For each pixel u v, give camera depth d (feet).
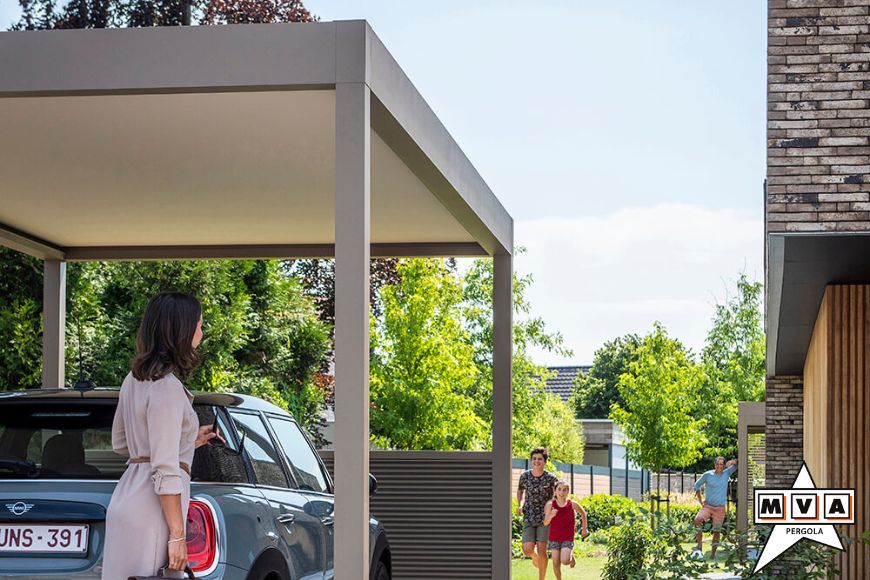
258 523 18.06
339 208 18.81
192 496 16.53
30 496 16.07
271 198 29.94
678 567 29.48
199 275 61.21
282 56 19.13
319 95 20.22
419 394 73.26
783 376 49.60
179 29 19.30
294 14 84.17
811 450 39.06
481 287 91.50
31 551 15.99
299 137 23.52
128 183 28.09
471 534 39.37
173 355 15.42
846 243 26.27
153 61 19.31
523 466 94.79
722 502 67.67
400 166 26.23
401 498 39.73
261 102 20.84
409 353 73.82
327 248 38.04
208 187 28.53
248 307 65.72
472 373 76.59
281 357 69.82
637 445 93.15
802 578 26.86
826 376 30.55
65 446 17.48
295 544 19.54
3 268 48.91
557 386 226.17
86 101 20.94
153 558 15.02
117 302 61.57
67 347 54.90
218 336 61.46
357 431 18.51
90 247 37.68
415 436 74.02
